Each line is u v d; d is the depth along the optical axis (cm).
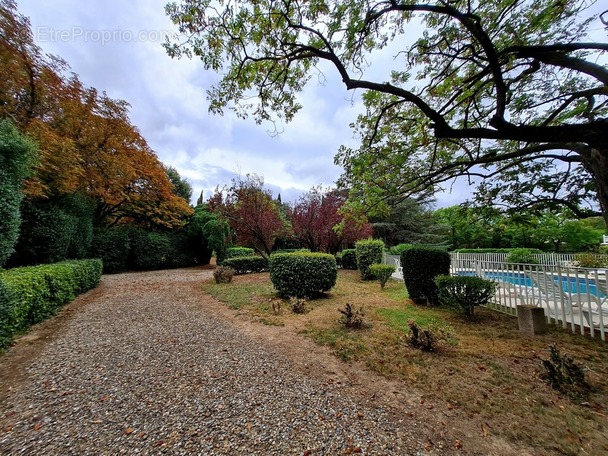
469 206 611
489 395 238
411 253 586
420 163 561
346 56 405
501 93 271
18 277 402
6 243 399
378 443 182
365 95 489
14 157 400
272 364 302
